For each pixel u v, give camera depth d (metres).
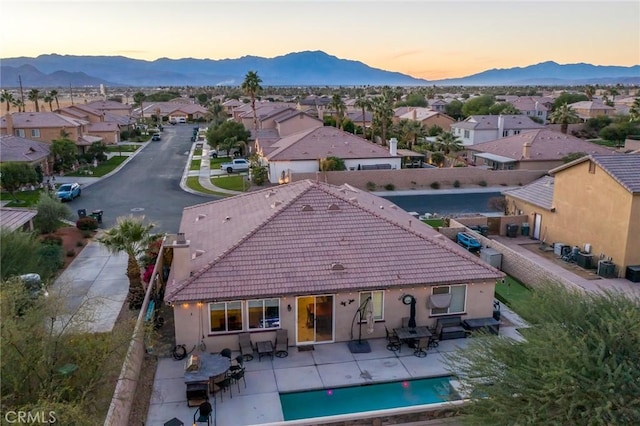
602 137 86.19
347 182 54.44
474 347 14.23
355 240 21.73
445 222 38.50
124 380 14.64
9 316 13.26
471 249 31.61
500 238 36.03
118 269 28.92
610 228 28.53
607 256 28.84
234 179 58.78
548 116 113.31
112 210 44.34
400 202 49.34
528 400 11.92
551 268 29.78
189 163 71.38
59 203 36.03
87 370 14.05
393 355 19.28
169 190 52.97
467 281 20.39
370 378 17.70
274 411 15.88
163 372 18.11
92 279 27.28
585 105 113.56
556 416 11.38
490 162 63.66
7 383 12.77
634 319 11.85
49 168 61.81
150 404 16.22
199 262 20.83
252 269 19.86
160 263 25.72
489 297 21.14
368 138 84.12
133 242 24.09
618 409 10.88
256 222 22.91
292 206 23.33
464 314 21.06
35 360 13.35
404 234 22.34
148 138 103.69
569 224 32.00
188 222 28.95
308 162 56.22
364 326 20.20
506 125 80.50
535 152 60.91
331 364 18.62
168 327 21.47
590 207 29.98
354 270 20.22
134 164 70.75
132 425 15.16
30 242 23.34
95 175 61.78
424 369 18.33
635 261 27.84
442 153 67.75
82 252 32.06
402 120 90.38
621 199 27.59
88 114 96.25
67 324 14.33
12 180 46.16
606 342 12.02
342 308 19.91
